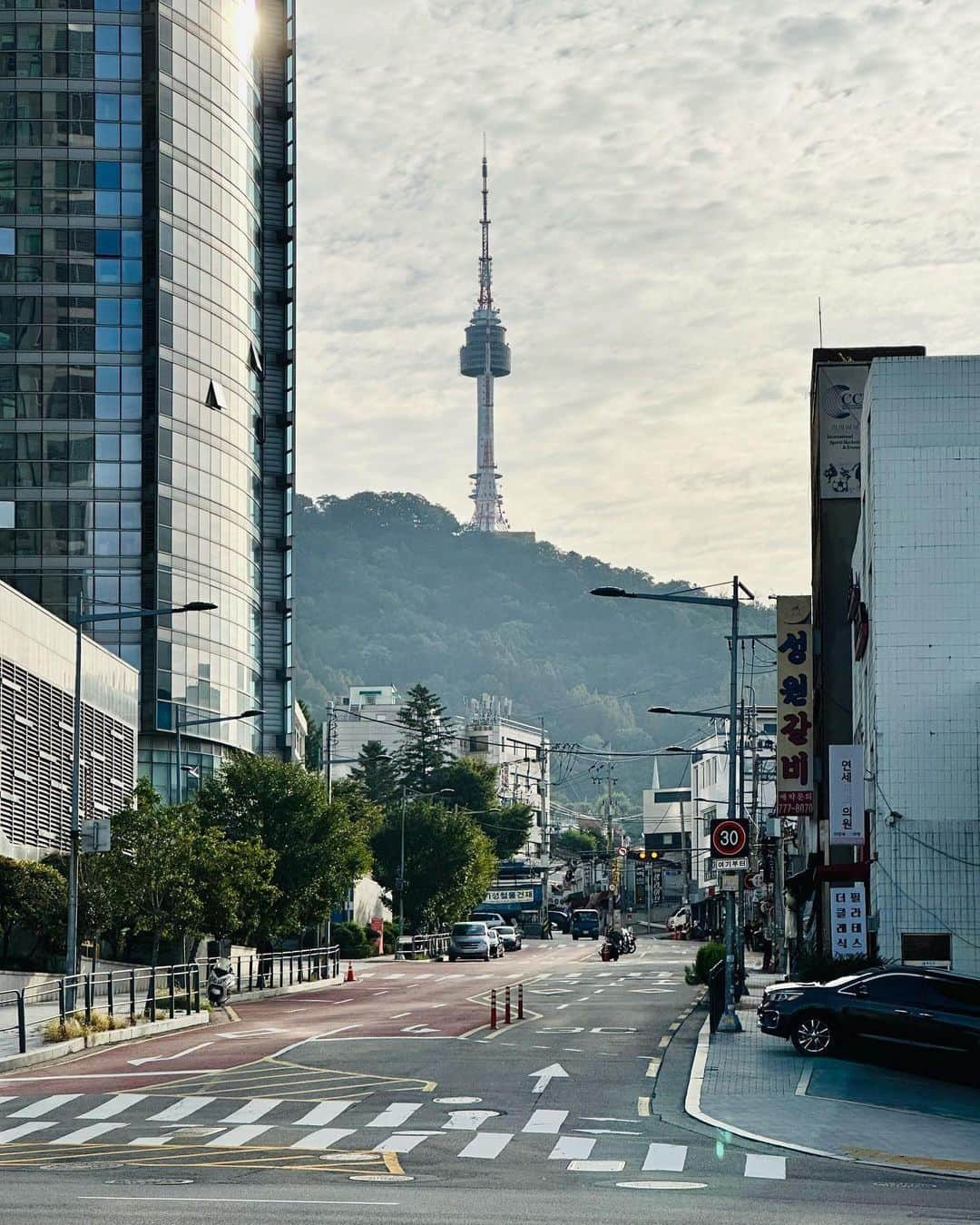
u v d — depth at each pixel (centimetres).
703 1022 4050
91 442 9419
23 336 9425
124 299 9550
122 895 5197
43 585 9281
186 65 9862
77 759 4272
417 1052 3312
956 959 3859
